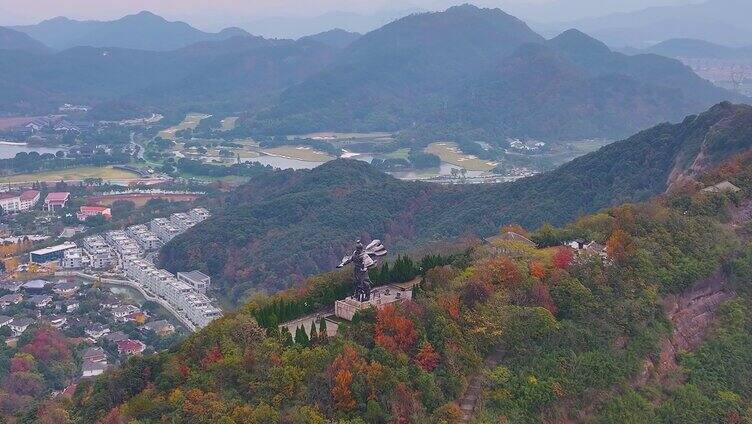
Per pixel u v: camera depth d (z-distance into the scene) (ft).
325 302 612.29
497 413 462.60
